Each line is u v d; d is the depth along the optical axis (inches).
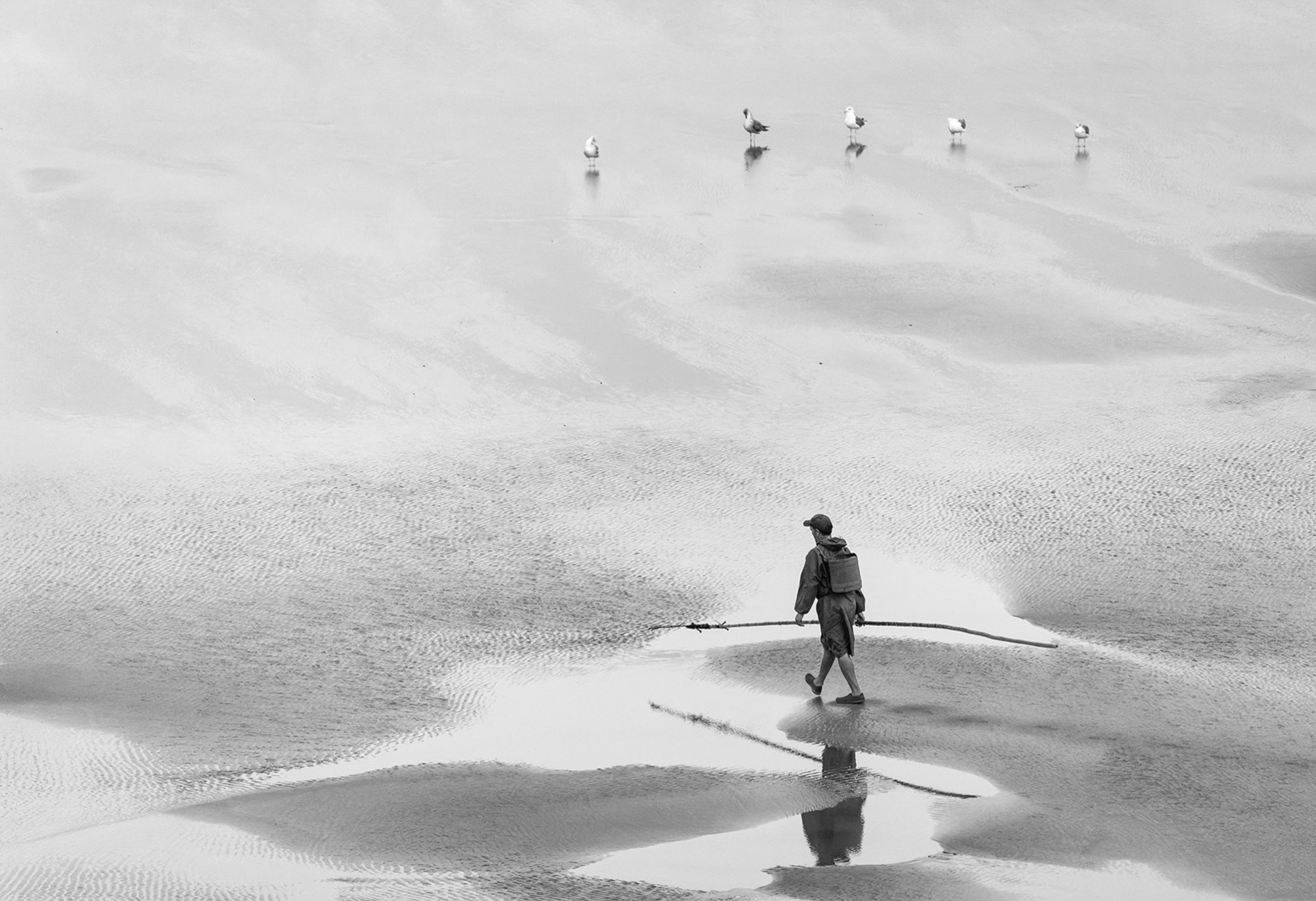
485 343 2669.8
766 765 1103.6
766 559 1700.3
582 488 1979.6
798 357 2623.0
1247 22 6353.3
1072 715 1197.1
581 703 1266.0
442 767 1114.1
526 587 1621.6
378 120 4744.1
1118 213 3666.3
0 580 1657.2
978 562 1665.8
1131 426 2204.7
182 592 1617.9
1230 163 4224.9
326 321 2768.2
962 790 1041.5
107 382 2417.6
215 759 1147.9
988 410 2317.9
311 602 1581.0
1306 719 1181.1
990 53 5915.4
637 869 904.9
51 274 2967.5
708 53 5846.5
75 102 4862.2
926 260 3253.0
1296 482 1921.8
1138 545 1707.7
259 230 3363.7
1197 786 1040.2
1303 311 2864.2
